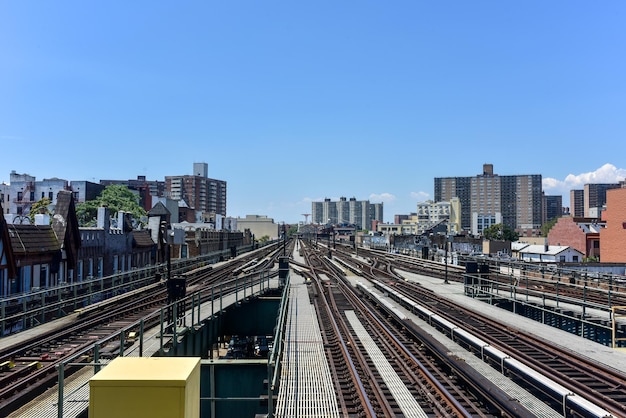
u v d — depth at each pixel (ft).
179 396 19.24
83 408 34.71
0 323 68.44
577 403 34.37
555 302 86.99
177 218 372.38
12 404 35.06
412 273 149.89
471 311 78.48
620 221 188.34
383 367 49.06
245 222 545.44
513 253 253.44
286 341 59.06
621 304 86.02
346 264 178.29
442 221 537.65
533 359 50.24
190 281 116.78
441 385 42.04
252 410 47.98
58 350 52.80
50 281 93.61
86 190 284.82
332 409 37.19
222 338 87.97
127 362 21.39
